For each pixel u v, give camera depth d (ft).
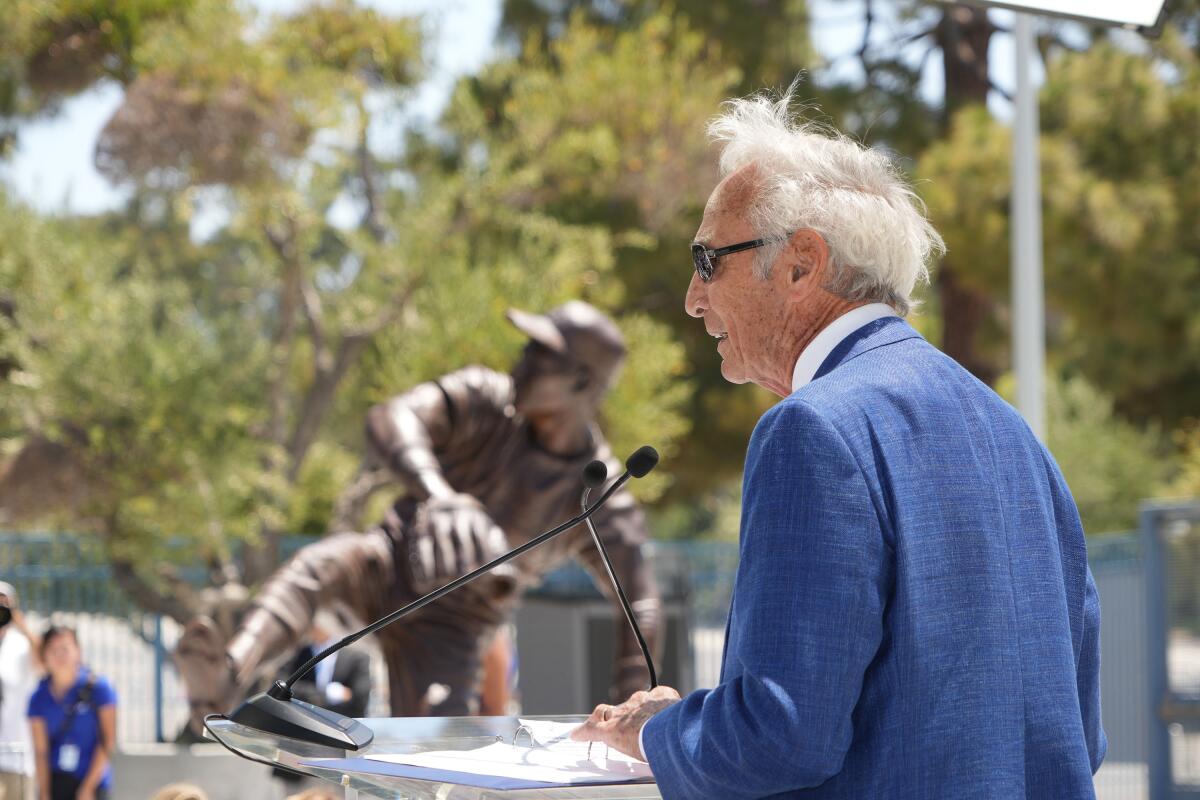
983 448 6.05
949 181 49.34
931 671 5.54
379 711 31.19
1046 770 5.78
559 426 20.42
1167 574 32.65
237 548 46.44
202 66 42.01
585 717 7.79
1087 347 65.57
